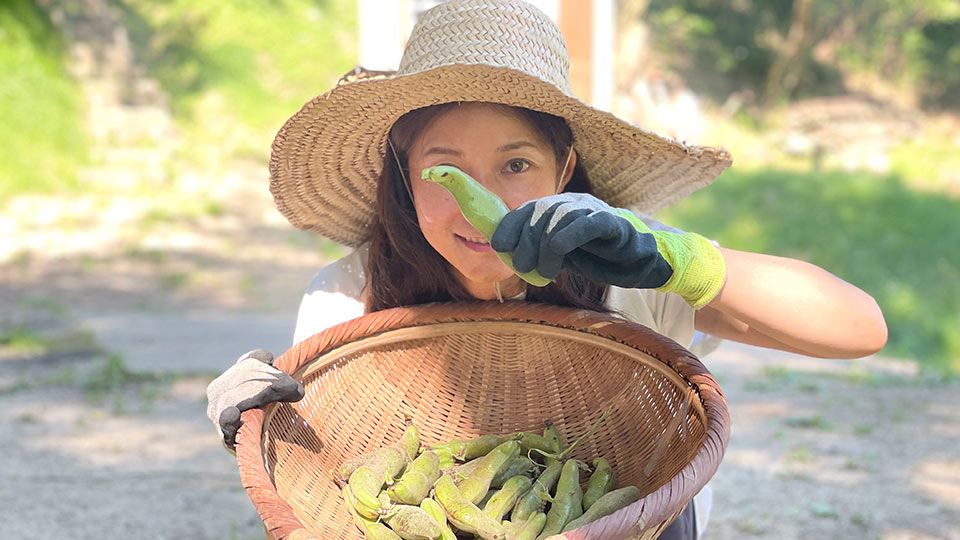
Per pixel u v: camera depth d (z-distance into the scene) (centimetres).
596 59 952
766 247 1266
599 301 235
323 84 1889
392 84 199
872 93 2342
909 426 584
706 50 2355
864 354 204
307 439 215
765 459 513
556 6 927
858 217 1388
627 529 153
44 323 846
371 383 230
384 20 847
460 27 201
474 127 202
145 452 507
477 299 236
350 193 244
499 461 214
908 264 1207
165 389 630
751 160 1911
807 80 2347
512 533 198
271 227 1350
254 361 203
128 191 1431
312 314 251
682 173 226
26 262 1095
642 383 218
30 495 439
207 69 1817
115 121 1561
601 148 222
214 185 1496
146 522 410
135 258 1148
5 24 1517
